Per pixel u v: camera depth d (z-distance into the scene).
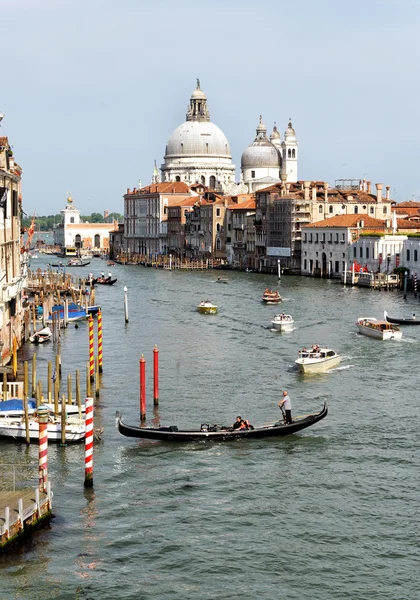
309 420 68.69
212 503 55.12
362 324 117.62
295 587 45.59
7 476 58.44
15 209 99.12
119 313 145.62
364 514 53.53
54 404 67.69
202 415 73.69
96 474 59.44
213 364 95.56
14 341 82.69
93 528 51.50
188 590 45.31
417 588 45.50
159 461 62.09
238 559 48.25
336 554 48.78
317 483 58.25
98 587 45.47
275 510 54.12
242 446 65.44
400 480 58.72
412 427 70.06
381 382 86.00
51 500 53.16
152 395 80.38
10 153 92.69
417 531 51.31
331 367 92.69
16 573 46.53
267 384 85.31
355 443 66.12
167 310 149.88
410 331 120.38
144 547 49.41
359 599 44.53
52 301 135.88
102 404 76.88
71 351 104.00
